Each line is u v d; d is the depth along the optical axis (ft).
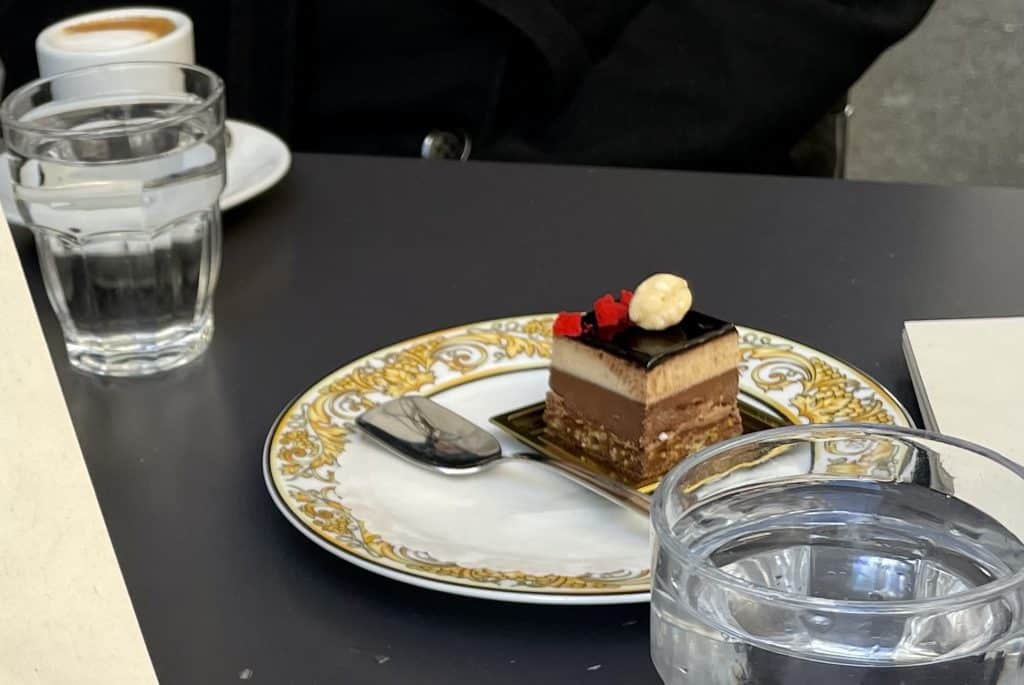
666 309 2.10
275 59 4.87
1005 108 6.82
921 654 1.13
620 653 1.59
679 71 4.64
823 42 4.56
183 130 2.47
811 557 1.32
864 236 2.93
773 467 1.38
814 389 2.15
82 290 2.42
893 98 6.95
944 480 1.34
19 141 2.40
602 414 2.06
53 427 1.10
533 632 1.64
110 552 1.14
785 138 4.72
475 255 2.91
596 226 3.05
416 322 2.60
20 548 1.09
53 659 1.12
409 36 4.85
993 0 6.60
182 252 2.45
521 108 4.96
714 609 1.18
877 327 2.49
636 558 1.73
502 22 4.79
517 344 2.37
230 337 2.57
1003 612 1.15
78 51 3.24
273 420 2.23
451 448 2.02
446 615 1.68
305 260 2.92
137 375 2.44
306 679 1.57
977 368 2.13
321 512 1.82
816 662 1.13
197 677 1.58
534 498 1.92
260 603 1.72
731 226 3.01
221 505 1.97
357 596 1.72
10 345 1.07
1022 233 2.91
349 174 3.42
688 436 2.06
